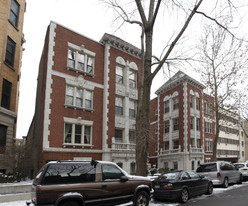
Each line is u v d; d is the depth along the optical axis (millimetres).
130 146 19984
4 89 15664
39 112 18297
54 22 16938
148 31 12086
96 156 17906
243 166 19469
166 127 33156
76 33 18203
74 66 17859
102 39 20125
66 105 16578
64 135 16391
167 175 10789
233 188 14211
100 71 19547
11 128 16094
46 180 6473
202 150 30906
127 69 21219
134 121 21047
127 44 21141
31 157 13875
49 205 6238
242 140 51250
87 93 18469
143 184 8438
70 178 6875
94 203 7043
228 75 19953
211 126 35094
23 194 9883
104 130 18562
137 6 12086
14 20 17031
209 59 20484
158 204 9766
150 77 11594
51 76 16188
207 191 11969
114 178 7789
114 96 19812
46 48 17438
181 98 30562
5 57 15789
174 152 30141
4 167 13883
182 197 10000
